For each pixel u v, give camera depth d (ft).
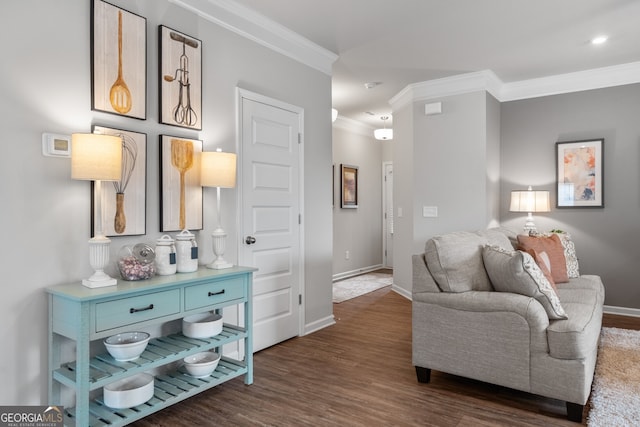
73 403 7.02
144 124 8.18
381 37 12.02
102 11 7.43
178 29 8.86
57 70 6.86
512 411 7.57
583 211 15.19
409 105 17.08
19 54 6.43
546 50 13.00
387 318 14.28
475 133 15.16
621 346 10.77
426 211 16.26
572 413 7.16
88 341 6.11
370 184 25.00
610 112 14.69
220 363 8.91
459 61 13.97
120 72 7.68
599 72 14.78
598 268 14.94
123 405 6.70
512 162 16.53
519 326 7.54
